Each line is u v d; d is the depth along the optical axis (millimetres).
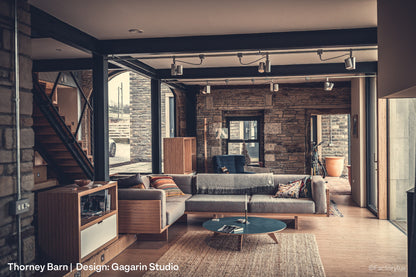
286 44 4844
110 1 3717
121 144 14469
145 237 5379
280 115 9984
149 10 3986
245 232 4633
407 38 2812
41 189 8289
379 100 6402
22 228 2910
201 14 4125
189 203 6156
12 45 2818
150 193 5117
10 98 2799
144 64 6949
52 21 4191
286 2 3752
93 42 5098
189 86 10234
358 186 7852
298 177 6609
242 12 4055
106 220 4508
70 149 8242
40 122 7852
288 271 4090
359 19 4316
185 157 9578
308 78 8273
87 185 4414
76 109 9641
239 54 5316
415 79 2629
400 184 6352
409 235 3373
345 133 12672
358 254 4668
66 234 3906
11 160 2807
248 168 9328
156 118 7668
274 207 5906
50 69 6824
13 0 2824
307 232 5750
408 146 5957
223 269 4172
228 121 10562
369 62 6785
